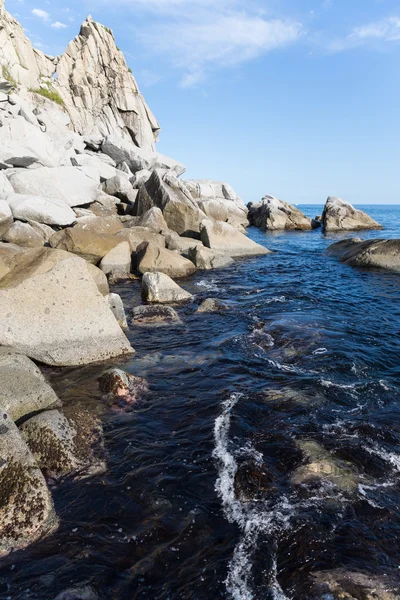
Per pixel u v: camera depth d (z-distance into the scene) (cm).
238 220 4172
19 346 775
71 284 845
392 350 877
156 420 611
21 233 1728
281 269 1923
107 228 1980
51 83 4716
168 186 2505
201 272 1833
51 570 359
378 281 1619
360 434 561
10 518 396
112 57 5084
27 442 504
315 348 879
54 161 2630
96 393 692
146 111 5372
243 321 1100
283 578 348
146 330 1033
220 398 673
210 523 412
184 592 338
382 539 388
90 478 479
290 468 491
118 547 384
